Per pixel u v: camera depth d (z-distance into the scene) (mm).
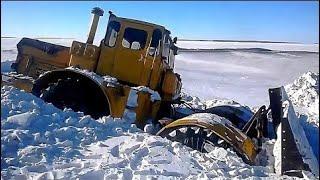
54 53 7707
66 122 5637
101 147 5027
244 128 6215
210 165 4926
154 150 5012
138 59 7086
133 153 4922
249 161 5391
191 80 20469
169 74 7359
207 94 16938
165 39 7277
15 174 3996
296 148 5188
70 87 6695
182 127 5738
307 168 5117
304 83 14570
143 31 7105
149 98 6770
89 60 7227
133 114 6559
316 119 10344
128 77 7109
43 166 4242
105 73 7176
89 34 7453
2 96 5863
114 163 4574
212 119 5680
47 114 5801
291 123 5449
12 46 31453
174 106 8641
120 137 5500
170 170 4617
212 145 5613
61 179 3988
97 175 4203
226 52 34875
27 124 5258
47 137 5051
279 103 6195
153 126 6566
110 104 6508
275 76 22922
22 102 5766
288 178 4953
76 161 4527
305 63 27625
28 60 7781
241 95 17109
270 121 7414
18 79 7141
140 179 4230
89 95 6738
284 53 34031
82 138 5258
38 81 6891
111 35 7203
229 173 4812
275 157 5488
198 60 29891
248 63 28281
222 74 23094
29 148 4590
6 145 4613
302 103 13242
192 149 5488
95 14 7441
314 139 7922
